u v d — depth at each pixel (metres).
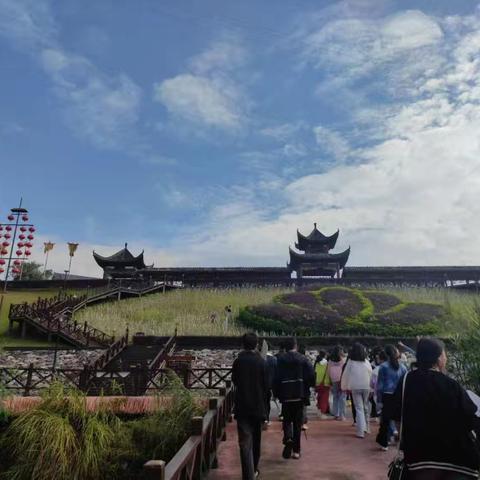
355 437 9.04
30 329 29.25
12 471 6.70
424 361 3.62
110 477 7.09
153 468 3.44
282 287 43.50
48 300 37.72
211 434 6.95
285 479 6.46
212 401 7.44
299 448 7.41
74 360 24.03
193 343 27.14
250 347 6.62
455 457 3.22
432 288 42.16
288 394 7.36
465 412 3.26
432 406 3.32
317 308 32.00
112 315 34.03
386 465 7.11
